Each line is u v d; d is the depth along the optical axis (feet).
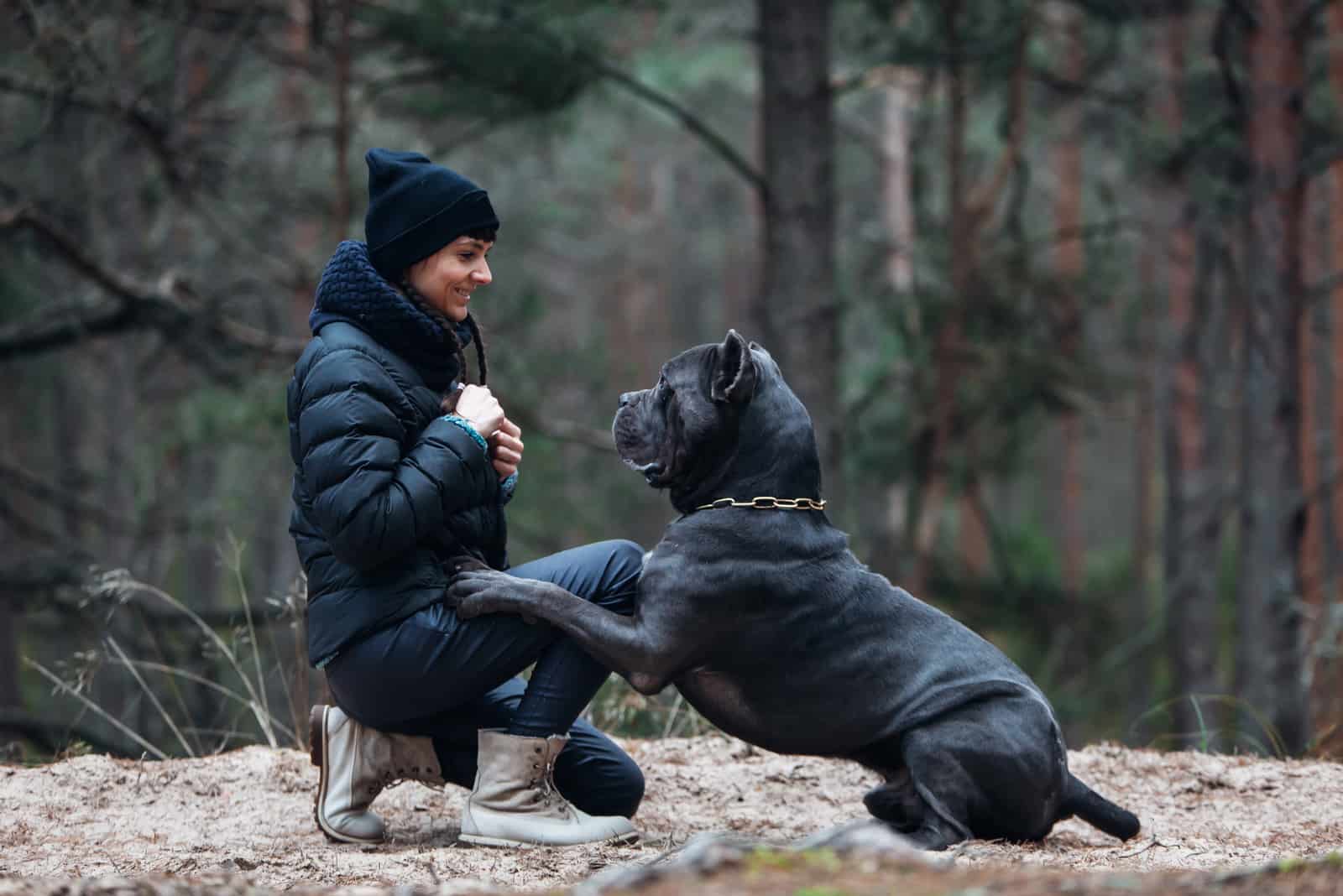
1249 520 46.83
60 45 39.45
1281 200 46.57
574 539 77.82
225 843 17.11
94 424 76.07
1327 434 64.44
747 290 135.13
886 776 16.69
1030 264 62.85
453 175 16.34
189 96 50.03
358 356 15.72
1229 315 68.39
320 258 49.75
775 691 16.06
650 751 23.04
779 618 15.80
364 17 47.19
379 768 16.87
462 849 16.40
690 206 143.84
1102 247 64.34
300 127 51.29
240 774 20.38
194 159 47.60
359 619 15.88
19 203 45.14
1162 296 77.51
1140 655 71.61
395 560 16.02
